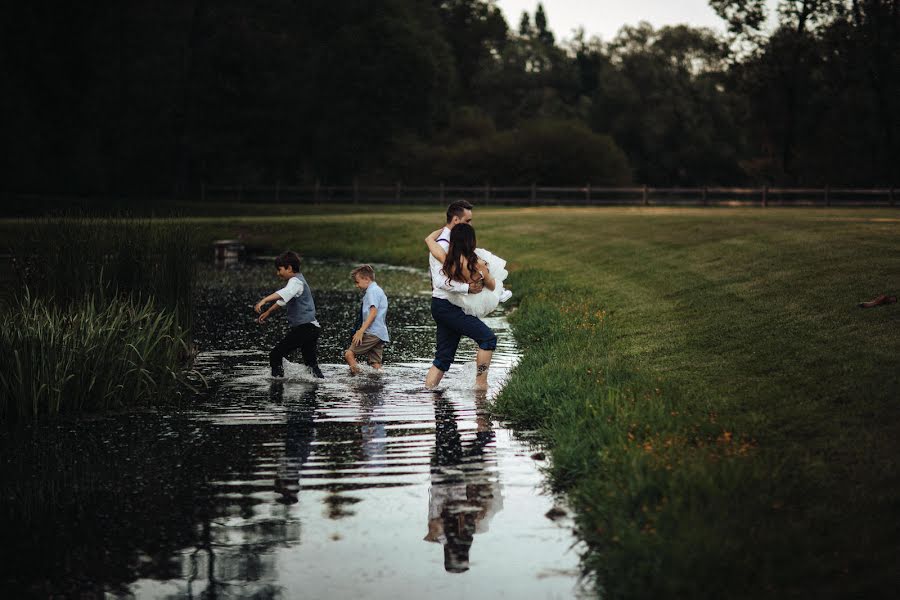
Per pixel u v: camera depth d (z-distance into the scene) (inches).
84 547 180.7
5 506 204.8
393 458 241.6
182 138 2028.8
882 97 1936.5
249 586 162.4
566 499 207.8
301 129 2114.9
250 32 1982.0
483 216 1105.4
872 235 519.2
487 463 236.5
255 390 330.0
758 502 175.6
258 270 838.5
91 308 333.1
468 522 193.6
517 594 158.9
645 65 3034.0
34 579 166.1
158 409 301.1
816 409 237.3
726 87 2146.9
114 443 258.4
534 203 1648.6
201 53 2004.2
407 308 575.5
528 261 746.8
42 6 1936.5
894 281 375.6
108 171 2022.6
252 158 2118.6
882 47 1877.5
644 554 159.2
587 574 167.0
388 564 171.8
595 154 1847.9
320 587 162.2
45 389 294.0
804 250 491.8
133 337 330.0
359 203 1780.3
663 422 230.1
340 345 433.1
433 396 318.7
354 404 306.2
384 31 2007.9
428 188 1760.6
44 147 1941.4
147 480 223.3
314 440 260.1
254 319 517.0
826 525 170.1
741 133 2773.1
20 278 378.0
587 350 355.3
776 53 2004.2
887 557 157.8
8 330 298.2
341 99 2054.6
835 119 2042.3
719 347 322.0
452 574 167.2
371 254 989.8
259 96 2027.6
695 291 444.5
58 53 1968.5
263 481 221.9
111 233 396.8
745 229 639.8
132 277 387.9
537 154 1836.9
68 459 241.9
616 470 201.6
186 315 401.1
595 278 579.8
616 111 3004.4
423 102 2076.8
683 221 781.9
